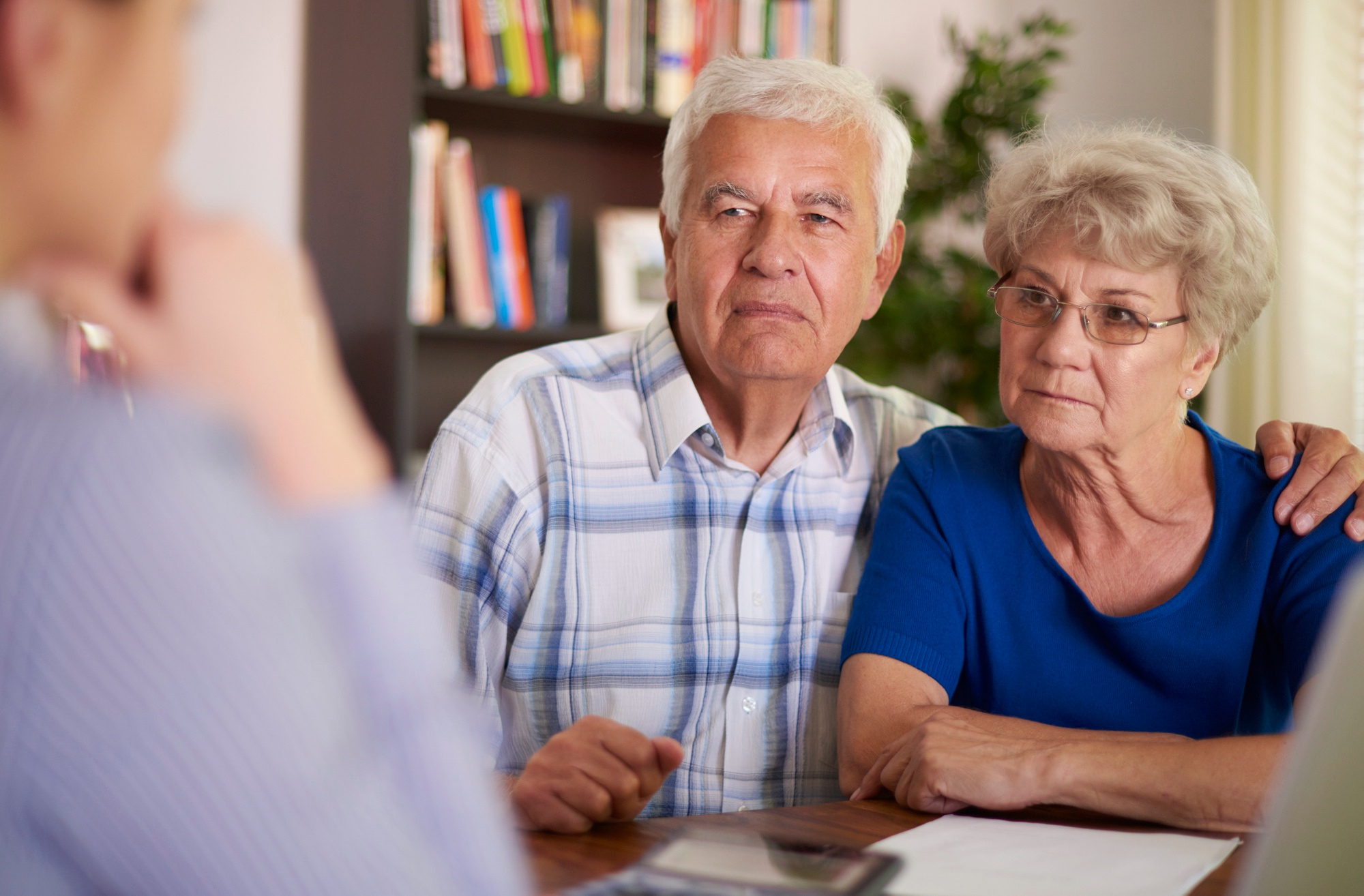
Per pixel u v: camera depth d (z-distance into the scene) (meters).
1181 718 1.20
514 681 1.32
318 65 2.53
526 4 2.50
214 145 2.50
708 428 1.32
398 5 2.34
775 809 1.00
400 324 2.34
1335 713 0.56
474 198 2.51
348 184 2.45
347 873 0.39
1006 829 0.90
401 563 0.46
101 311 0.41
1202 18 3.14
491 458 1.32
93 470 0.38
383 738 0.43
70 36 0.38
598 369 1.41
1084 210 1.13
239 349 0.43
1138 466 1.19
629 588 1.33
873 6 3.31
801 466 1.38
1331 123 2.84
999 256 1.26
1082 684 1.23
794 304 1.26
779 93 1.28
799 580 1.35
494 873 0.44
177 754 0.37
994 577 1.28
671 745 0.92
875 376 2.99
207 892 0.38
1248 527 1.19
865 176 1.31
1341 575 1.10
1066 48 3.51
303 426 0.44
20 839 0.37
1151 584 1.23
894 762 1.04
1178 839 0.86
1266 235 1.18
